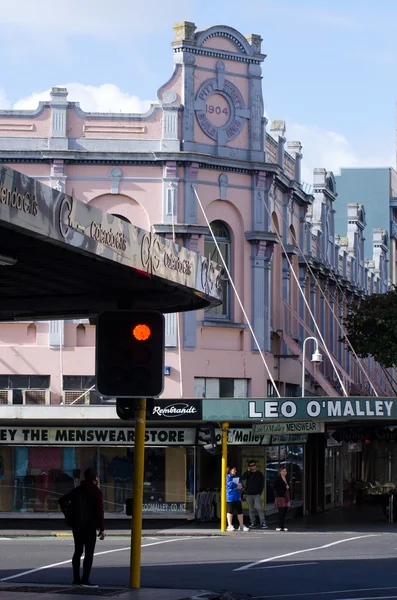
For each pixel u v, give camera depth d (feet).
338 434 147.33
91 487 68.44
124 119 136.77
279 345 150.51
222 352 138.10
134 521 56.75
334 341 194.80
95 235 45.34
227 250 140.77
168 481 126.82
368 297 163.84
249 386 139.74
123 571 77.46
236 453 130.11
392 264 278.87
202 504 126.00
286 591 67.10
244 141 142.41
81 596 59.41
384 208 277.03
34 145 135.33
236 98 142.00
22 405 119.85
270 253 142.82
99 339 51.90
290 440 133.80
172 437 123.95
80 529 67.62
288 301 156.66
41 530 115.65
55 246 44.09
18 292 59.41
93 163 135.64
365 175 278.26
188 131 137.28
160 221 135.64
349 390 183.42
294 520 135.44
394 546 97.81
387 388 230.89
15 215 39.22
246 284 140.77
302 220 168.55
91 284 55.62
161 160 135.54
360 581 72.13
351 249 216.95
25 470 126.72
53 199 41.91
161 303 61.36
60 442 124.26
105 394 51.72
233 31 141.79
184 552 91.97
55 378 134.31
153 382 51.80
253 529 119.34
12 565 81.41
